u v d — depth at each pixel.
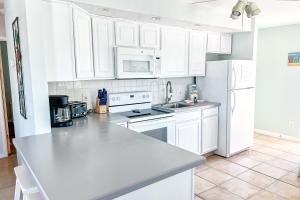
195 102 3.89
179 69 3.56
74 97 2.95
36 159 1.42
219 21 3.48
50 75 2.12
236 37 4.29
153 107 3.53
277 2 3.02
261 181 2.98
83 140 1.81
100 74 2.72
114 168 1.28
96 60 2.67
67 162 1.37
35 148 1.62
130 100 3.32
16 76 2.63
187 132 3.44
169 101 3.90
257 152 4.04
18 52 2.27
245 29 3.92
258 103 5.15
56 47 2.15
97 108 2.99
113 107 3.15
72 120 2.54
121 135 1.95
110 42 2.78
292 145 4.36
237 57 4.33
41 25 1.92
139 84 3.54
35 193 1.51
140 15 2.70
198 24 3.29
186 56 3.63
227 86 3.70
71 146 1.66
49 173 1.23
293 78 4.52
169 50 3.38
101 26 2.68
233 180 3.01
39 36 1.92
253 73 4.03
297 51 4.41
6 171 3.34
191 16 3.10
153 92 3.72
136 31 2.99
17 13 2.15
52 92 2.77
